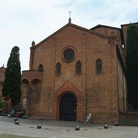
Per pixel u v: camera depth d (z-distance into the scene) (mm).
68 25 32438
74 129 20703
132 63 36438
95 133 18156
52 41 32938
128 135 17203
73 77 30203
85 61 29828
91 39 30234
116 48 29734
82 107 28672
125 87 42188
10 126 20719
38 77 31891
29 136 15227
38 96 32000
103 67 28641
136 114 26297
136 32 37969
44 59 32875
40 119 30844
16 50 44062
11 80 42094
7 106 47031
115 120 26516
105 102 27578
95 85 28641
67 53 31859
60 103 30812
